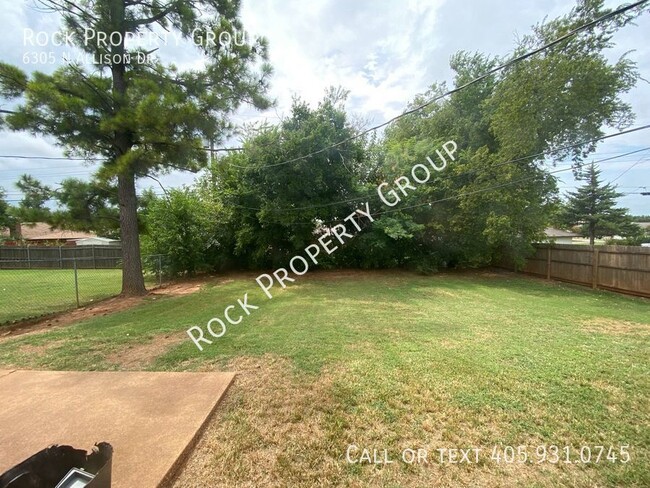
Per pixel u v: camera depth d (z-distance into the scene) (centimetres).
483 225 959
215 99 641
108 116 582
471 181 977
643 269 660
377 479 165
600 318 483
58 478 139
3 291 834
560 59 746
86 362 317
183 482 162
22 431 195
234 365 307
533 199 878
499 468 172
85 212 666
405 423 212
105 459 141
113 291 831
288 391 254
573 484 161
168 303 620
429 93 1267
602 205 2364
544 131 832
